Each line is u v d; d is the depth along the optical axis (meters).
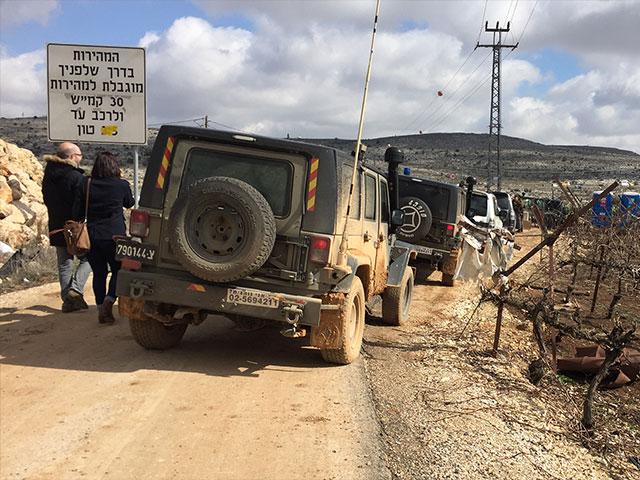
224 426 4.86
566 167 131.00
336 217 6.07
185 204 5.74
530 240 28.45
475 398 6.22
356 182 6.88
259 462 4.29
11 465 4.00
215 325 8.40
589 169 123.81
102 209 7.66
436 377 6.81
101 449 4.32
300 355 7.08
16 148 17.83
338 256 6.24
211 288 5.89
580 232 11.43
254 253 5.71
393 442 4.93
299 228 6.00
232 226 5.73
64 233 7.53
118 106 9.97
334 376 6.33
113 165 7.75
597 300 13.59
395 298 9.10
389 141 172.62
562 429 6.01
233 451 4.43
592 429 6.14
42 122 99.81
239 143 6.07
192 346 7.18
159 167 6.14
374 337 8.45
